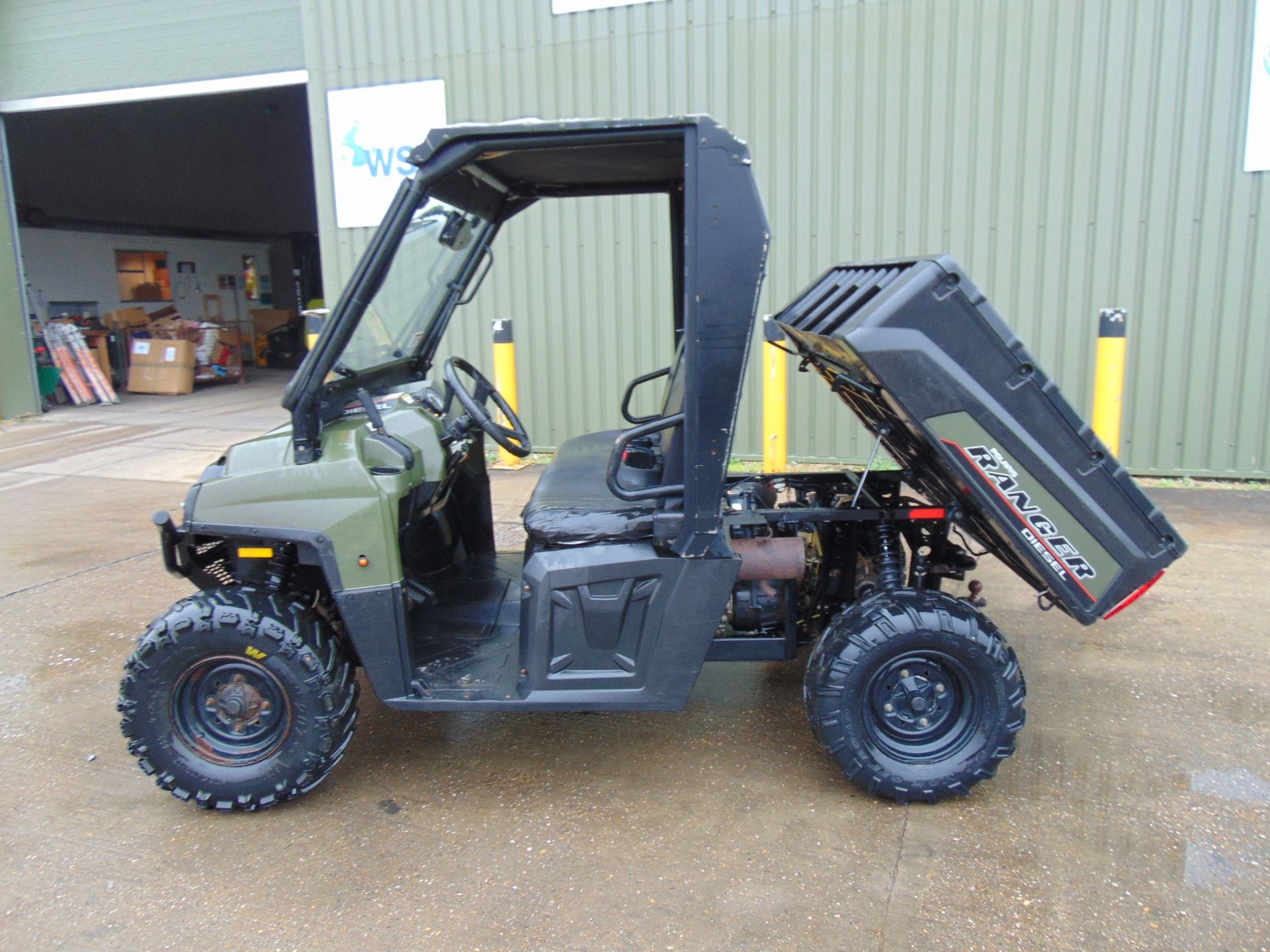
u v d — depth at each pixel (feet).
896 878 7.79
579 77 22.58
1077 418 8.00
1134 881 7.68
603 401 24.08
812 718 8.77
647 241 22.94
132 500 22.13
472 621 10.26
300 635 8.59
